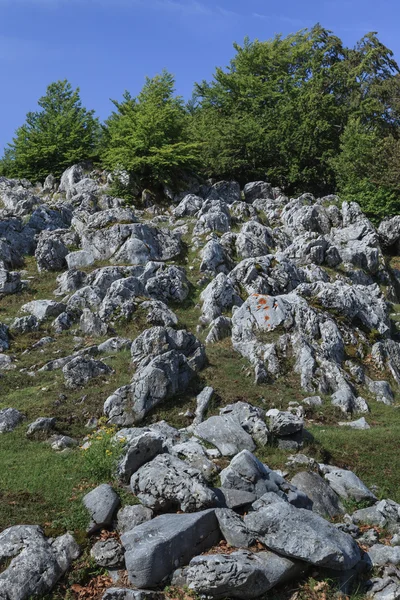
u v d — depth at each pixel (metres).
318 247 36.59
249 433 16.42
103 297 29.62
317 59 62.12
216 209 40.97
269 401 20.58
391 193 48.53
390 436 18.23
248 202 48.91
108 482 13.87
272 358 23.27
